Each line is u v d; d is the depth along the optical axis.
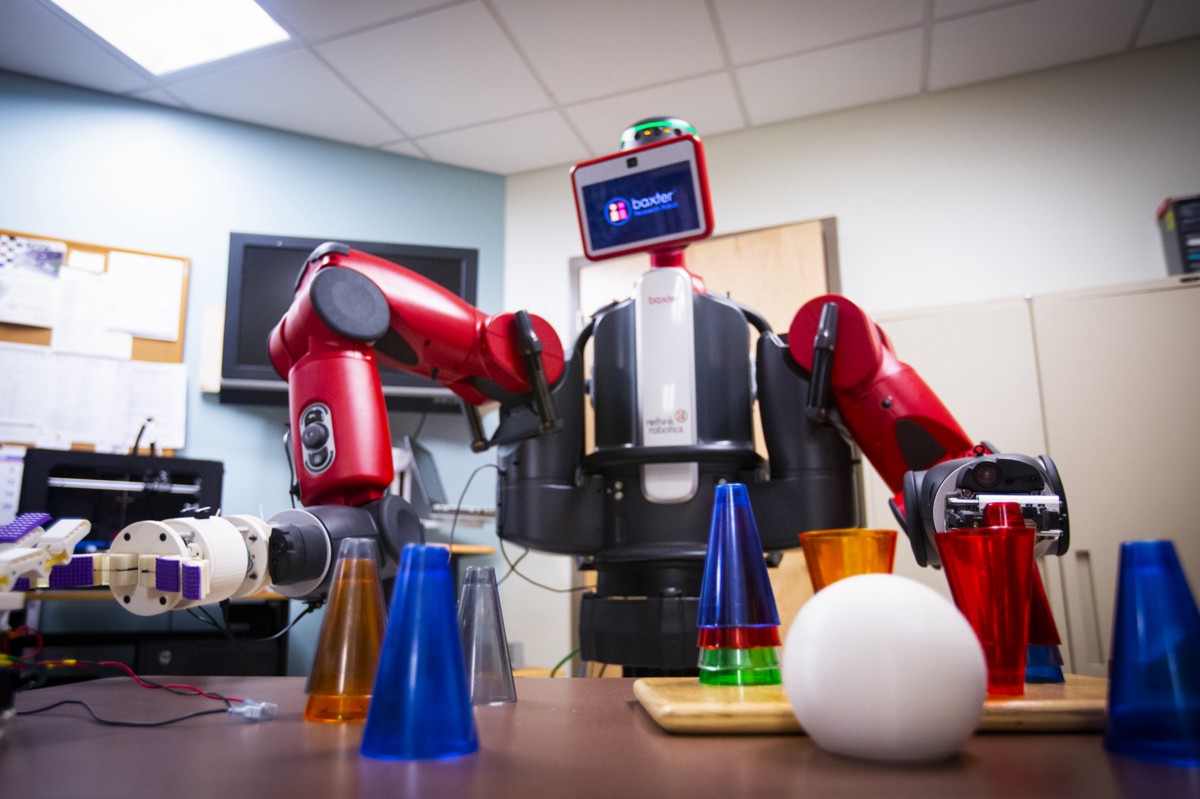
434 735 0.36
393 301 0.74
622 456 0.84
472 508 2.38
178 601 0.52
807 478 0.83
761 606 0.52
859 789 0.30
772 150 2.78
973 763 0.34
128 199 2.50
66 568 0.51
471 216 2.98
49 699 0.56
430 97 2.59
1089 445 1.92
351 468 0.65
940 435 0.79
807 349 0.83
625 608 0.82
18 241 2.31
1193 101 2.39
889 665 0.34
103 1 2.17
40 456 1.90
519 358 0.84
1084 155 2.46
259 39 2.32
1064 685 0.53
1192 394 1.88
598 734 0.43
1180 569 0.36
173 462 2.04
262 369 2.44
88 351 2.35
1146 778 0.31
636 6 2.19
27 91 2.42
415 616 0.38
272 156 2.74
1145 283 1.96
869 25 2.29
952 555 0.48
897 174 2.63
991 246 2.50
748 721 0.41
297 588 0.59
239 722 0.47
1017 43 2.40
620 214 0.90
